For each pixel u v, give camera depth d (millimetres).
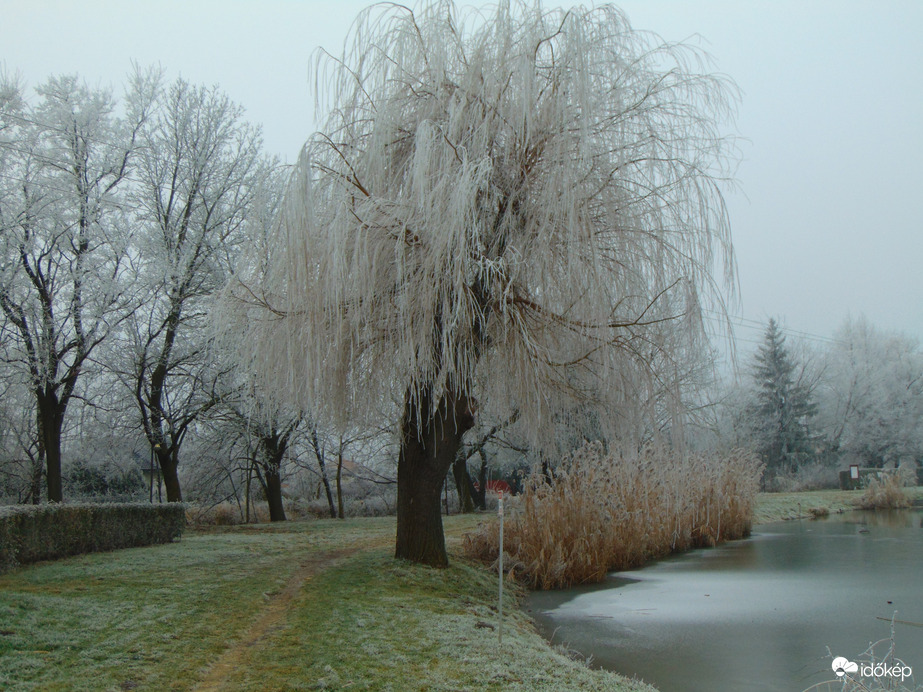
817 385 52156
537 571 12594
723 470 20938
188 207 22219
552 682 6145
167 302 21828
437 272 9508
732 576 13711
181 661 6180
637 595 11820
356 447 18391
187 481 29828
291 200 9953
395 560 11461
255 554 12938
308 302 9977
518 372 10586
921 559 15797
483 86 10398
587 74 9828
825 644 8531
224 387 21953
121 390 22766
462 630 7684
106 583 9164
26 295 19453
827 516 29219
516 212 10328
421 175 9203
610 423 11758
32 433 26703
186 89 23219
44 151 19922
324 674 5977
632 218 10555
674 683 6984
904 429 48438
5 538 9836
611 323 10578
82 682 5484
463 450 27641
